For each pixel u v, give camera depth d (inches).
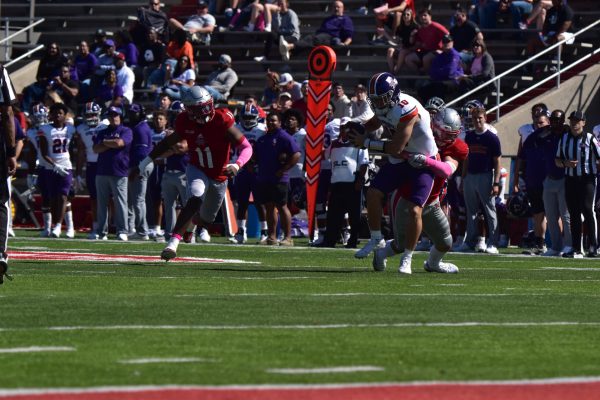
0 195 863.1
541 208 1647.4
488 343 617.6
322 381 492.4
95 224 1910.7
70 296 826.2
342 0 2728.8
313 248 1673.2
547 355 581.0
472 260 1429.6
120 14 2928.2
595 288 1002.7
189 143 1144.2
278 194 1753.2
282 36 2591.0
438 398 458.3
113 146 1815.9
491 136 1651.1
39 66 2480.3
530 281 1067.3
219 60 2422.5
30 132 2064.5
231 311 741.3
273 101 2219.5
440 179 1096.8
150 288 908.0
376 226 1120.2
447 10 2645.2
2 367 514.6
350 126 1069.1
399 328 670.5
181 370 513.3
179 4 2923.2
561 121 1584.6
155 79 2487.7
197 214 1208.2
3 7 2945.4
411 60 2396.7
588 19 2534.5
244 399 447.2
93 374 500.1
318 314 734.5
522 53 2465.6
